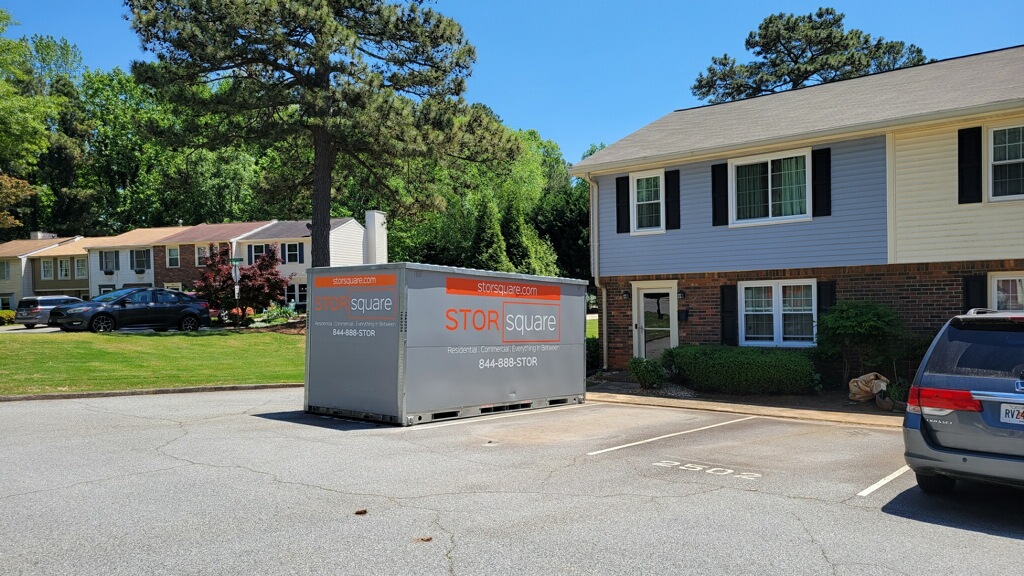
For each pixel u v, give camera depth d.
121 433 9.86
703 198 17.42
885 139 15.01
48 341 21.73
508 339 12.81
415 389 11.08
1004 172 13.84
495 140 27.17
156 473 7.43
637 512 6.14
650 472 7.74
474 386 12.14
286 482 7.09
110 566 4.72
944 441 6.30
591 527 5.68
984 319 6.38
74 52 68.06
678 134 19.20
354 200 58.97
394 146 24.81
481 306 12.30
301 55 23.64
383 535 5.42
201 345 23.78
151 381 15.80
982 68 16.92
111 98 65.88
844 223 15.52
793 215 16.20
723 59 48.91
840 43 45.62
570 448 9.15
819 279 15.92
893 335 13.89
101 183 67.69
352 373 11.56
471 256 45.59
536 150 71.69
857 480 7.42
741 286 16.98
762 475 7.64
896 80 18.34
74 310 26.33
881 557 5.07
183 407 12.77
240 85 25.38
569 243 50.28
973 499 6.68
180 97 24.97
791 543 5.34
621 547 5.20
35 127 31.20
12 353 19.02
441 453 8.73
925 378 6.49
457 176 30.08
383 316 11.20
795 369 14.33
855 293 15.47
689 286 17.64
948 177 14.32
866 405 13.53
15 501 6.29
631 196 18.50
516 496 6.64
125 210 64.69
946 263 14.37
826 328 14.49
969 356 6.34
